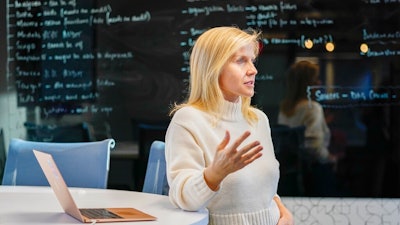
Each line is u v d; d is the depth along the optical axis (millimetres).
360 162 3307
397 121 3270
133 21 3477
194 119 1830
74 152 2566
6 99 3568
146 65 3471
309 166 3340
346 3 3297
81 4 3518
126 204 1876
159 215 1651
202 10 3408
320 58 3320
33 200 1942
